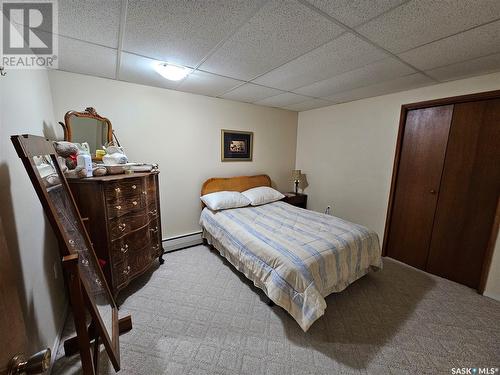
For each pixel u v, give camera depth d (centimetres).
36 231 131
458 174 227
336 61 186
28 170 90
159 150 274
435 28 134
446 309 191
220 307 189
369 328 168
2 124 104
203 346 151
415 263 266
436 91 235
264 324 171
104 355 142
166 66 198
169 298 200
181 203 302
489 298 206
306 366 137
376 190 296
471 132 216
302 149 404
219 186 326
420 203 257
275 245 187
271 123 374
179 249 297
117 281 183
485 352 149
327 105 348
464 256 227
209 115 307
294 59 183
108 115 236
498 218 199
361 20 129
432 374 134
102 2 112
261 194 325
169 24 134
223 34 146
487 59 174
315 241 193
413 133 258
